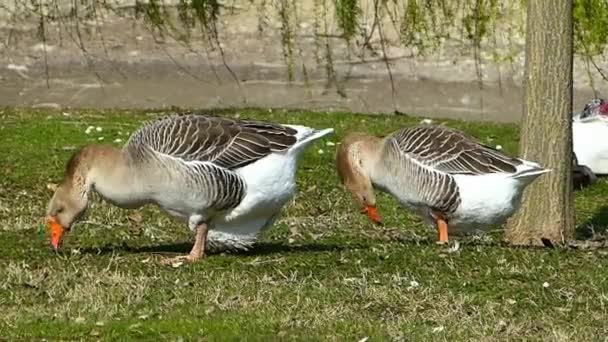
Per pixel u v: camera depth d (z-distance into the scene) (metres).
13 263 12.88
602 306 11.45
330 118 24.77
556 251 13.84
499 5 26.66
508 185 13.61
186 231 15.59
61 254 13.50
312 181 19.34
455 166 13.67
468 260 13.10
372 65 26.91
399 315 11.13
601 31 26.61
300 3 26.86
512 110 26.58
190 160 12.72
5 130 22.62
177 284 12.02
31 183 18.67
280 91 26.81
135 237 15.11
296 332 10.54
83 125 23.27
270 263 12.99
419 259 13.12
